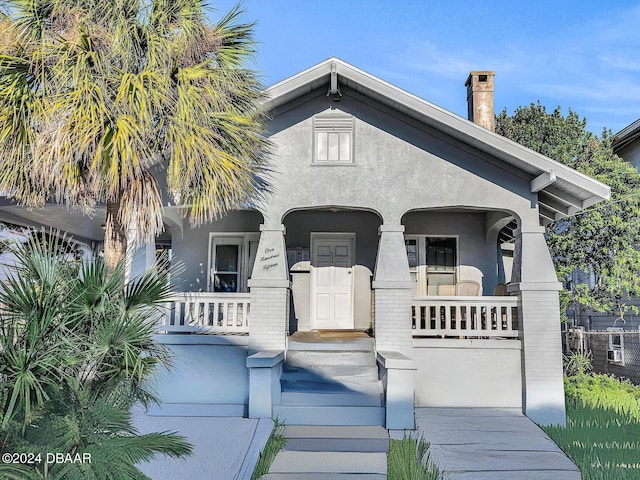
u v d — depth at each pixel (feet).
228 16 25.22
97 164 21.25
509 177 29.78
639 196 45.19
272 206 29.89
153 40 22.52
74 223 38.09
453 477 19.69
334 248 40.52
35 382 11.73
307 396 26.68
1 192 23.82
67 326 13.60
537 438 24.02
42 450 12.19
